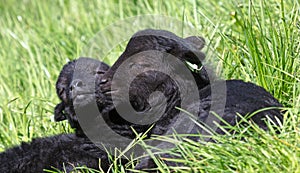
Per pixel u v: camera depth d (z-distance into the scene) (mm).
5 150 19766
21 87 27719
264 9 23391
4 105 24344
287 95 19812
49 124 21844
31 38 32344
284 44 20859
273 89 20078
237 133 16953
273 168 16000
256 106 17500
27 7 39750
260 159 16234
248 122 16625
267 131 16891
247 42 21281
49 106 23328
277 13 23234
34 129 22172
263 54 20906
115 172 17125
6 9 40375
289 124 17750
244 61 21359
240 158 16250
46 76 26750
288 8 23156
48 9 37312
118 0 33500
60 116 18438
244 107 17375
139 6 31375
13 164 19109
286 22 22234
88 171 17750
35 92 26750
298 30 21578
